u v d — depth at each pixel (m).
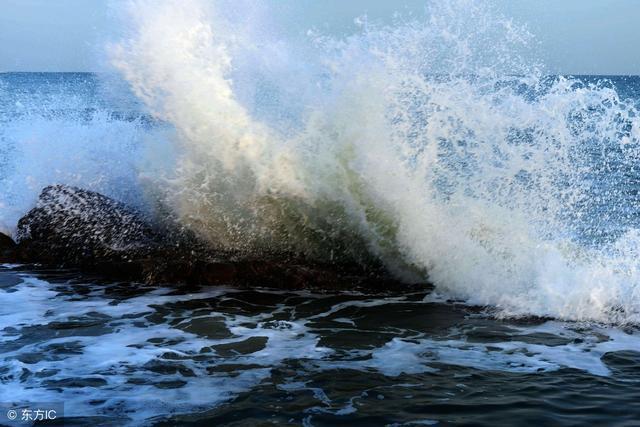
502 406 5.29
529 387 5.66
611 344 6.78
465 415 5.12
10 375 5.81
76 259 9.62
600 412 5.19
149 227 9.92
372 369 6.05
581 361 6.30
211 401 5.33
